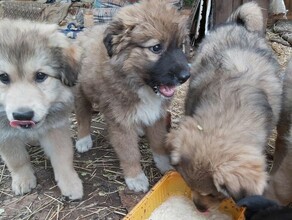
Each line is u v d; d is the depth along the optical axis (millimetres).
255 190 308
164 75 399
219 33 497
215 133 335
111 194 438
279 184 391
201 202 355
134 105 419
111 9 714
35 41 369
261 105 371
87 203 425
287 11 848
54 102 390
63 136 416
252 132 343
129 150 435
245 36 478
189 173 337
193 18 737
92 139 523
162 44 396
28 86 361
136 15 399
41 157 490
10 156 421
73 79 403
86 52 450
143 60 399
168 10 408
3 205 424
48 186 447
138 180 445
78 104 478
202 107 370
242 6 523
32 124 359
